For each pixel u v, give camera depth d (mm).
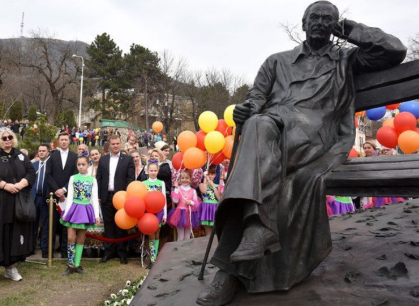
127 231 6441
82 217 5508
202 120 6141
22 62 44719
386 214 3635
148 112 44656
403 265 2178
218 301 2020
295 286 2139
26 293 4695
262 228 1874
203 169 6918
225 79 43125
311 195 2180
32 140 13445
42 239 6543
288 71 2750
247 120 2234
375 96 2732
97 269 5891
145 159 7992
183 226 6363
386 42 2559
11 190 5004
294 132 2377
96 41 50438
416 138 5504
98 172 6523
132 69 48438
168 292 2426
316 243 2150
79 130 32719
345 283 2131
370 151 6887
